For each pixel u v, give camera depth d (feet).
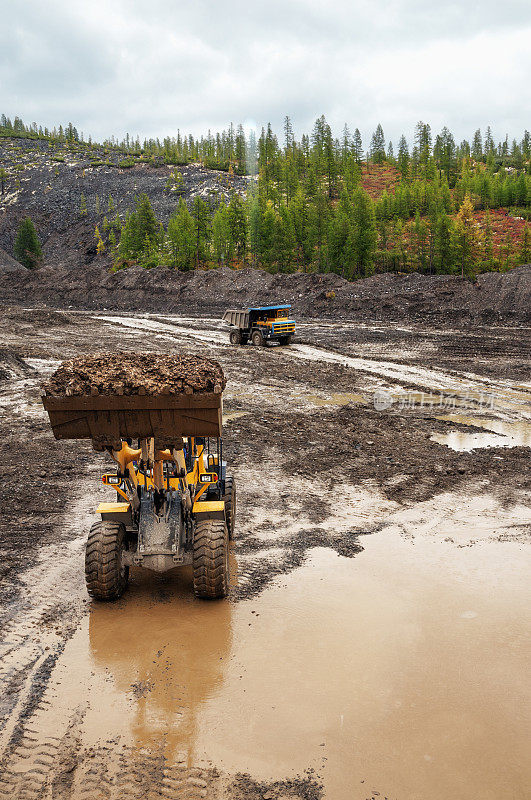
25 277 248.52
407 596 26.86
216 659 22.22
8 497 39.11
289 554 31.14
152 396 22.88
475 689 20.56
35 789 16.22
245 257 270.05
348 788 16.33
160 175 509.35
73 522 35.40
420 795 16.10
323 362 92.17
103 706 19.67
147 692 20.38
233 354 100.83
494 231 279.90
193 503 27.30
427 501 39.06
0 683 20.84
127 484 26.32
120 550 25.91
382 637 23.62
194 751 17.69
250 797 15.98
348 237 217.97
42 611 25.66
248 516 36.35
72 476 43.52
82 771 16.89
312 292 171.01
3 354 95.45
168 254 286.46
